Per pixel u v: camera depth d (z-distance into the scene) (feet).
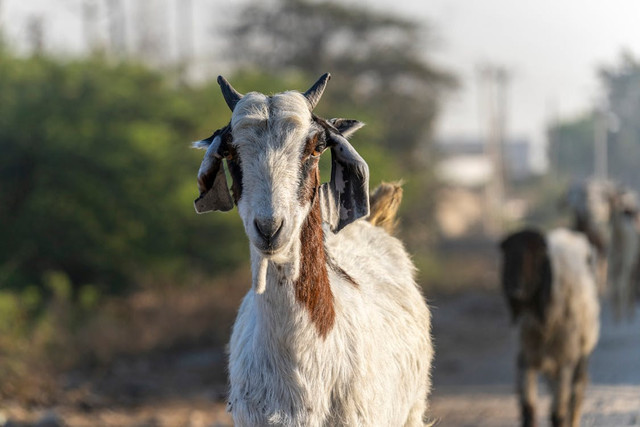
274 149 20.43
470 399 58.75
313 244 21.97
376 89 200.75
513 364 74.33
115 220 88.79
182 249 97.71
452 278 140.56
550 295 44.52
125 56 106.83
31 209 84.74
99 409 55.21
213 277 99.96
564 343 45.01
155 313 85.05
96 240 87.04
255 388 22.65
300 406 22.34
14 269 83.05
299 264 21.66
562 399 45.21
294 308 21.83
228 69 127.24
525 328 45.55
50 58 98.12
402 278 28.71
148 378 65.36
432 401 58.08
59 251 86.69
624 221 90.27
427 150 205.36
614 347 73.87
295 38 204.03
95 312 81.15
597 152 321.52
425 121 201.05
